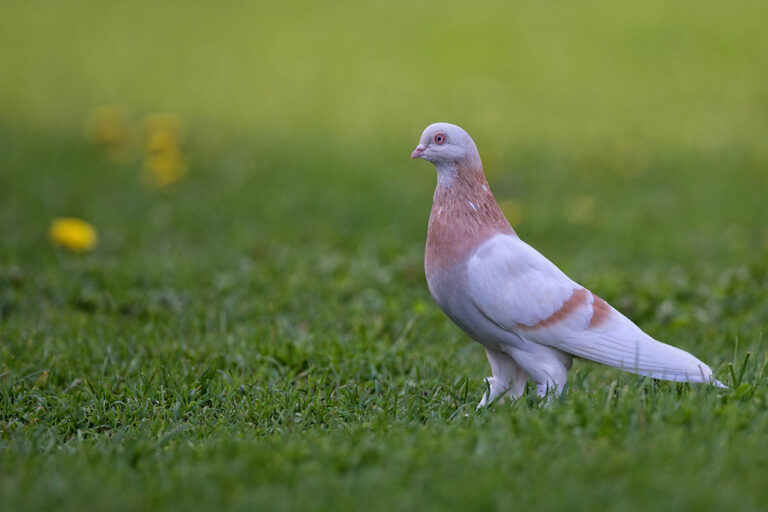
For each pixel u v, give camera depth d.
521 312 6.59
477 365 8.41
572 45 29.50
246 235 13.86
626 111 22.95
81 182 17.14
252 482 5.28
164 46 31.05
